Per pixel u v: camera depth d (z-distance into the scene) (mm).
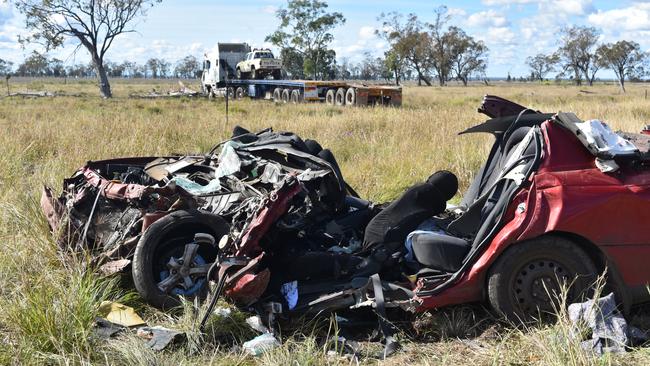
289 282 4727
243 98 40438
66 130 13508
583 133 4277
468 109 23234
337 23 79000
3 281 4879
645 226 4215
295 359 3834
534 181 4281
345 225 5477
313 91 33000
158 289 4652
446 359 3896
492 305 4316
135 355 3758
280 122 16656
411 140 12078
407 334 4355
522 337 4027
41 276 4773
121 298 4672
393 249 4758
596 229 4180
